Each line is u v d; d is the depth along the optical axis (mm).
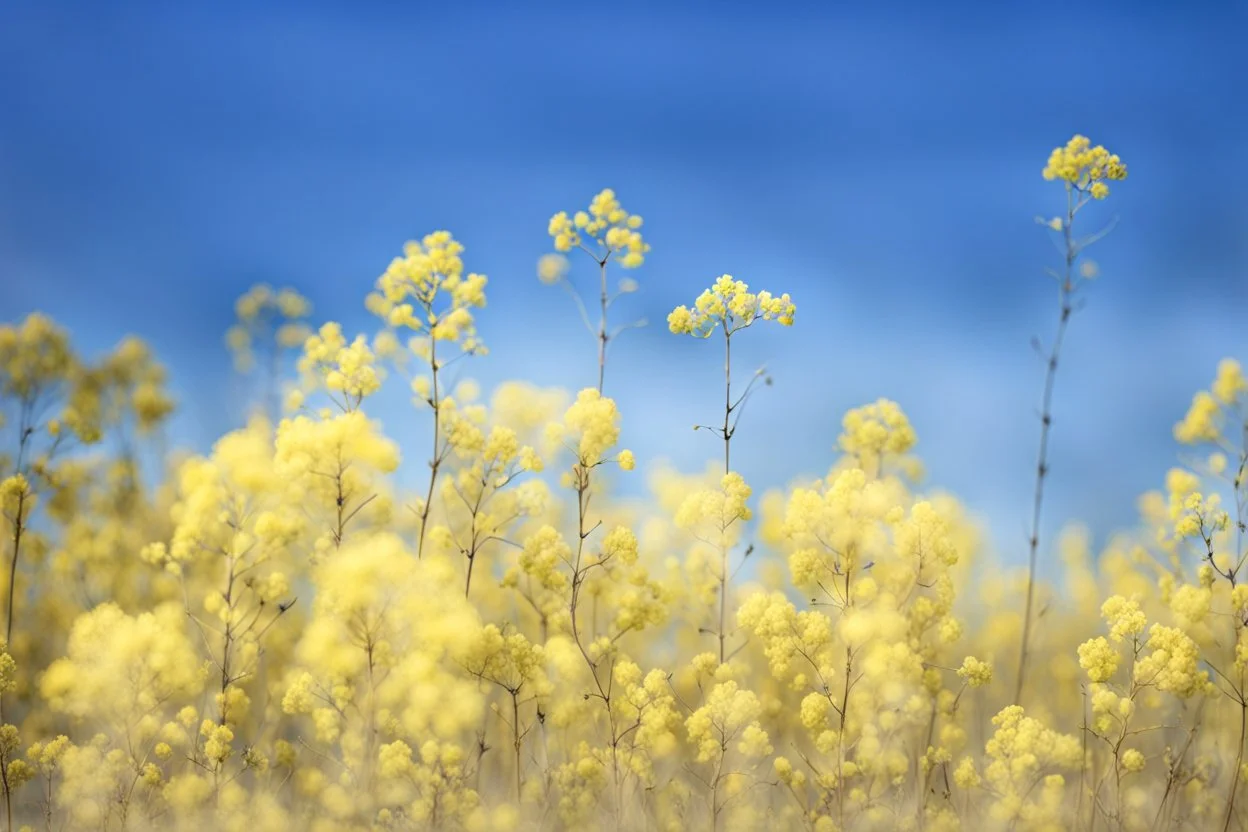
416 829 3365
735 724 3416
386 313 3820
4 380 4820
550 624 4039
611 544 3572
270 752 4129
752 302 3508
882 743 3611
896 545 3604
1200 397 4141
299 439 3631
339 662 3443
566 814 3482
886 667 3432
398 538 3559
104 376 5570
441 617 3428
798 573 3541
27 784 4027
